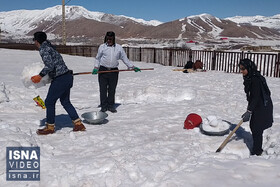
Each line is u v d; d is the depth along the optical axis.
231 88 9.88
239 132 4.99
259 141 4.14
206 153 3.95
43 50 4.35
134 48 23.28
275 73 13.71
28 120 5.52
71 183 3.14
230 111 6.54
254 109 4.09
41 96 7.98
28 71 4.67
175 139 4.57
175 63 19.27
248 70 4.04
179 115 6.07
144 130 5.03
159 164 3.50
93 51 26.28
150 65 19.42
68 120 5.76
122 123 5.51
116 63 6.27
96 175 3.24
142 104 7.21
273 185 3.00
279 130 4.95
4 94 7.11
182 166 3.51
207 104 7.07
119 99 8.04
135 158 3.65
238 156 3.90
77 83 10.77
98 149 4.08
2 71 13.90
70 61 20.34
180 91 8.41
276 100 7.81
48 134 4.70
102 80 6.27
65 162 3.61
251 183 3.05
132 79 11.99
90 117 5.56
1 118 5.54
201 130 4.95
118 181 3.13
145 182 3.08
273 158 3.83
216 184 3.02
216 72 14.73
